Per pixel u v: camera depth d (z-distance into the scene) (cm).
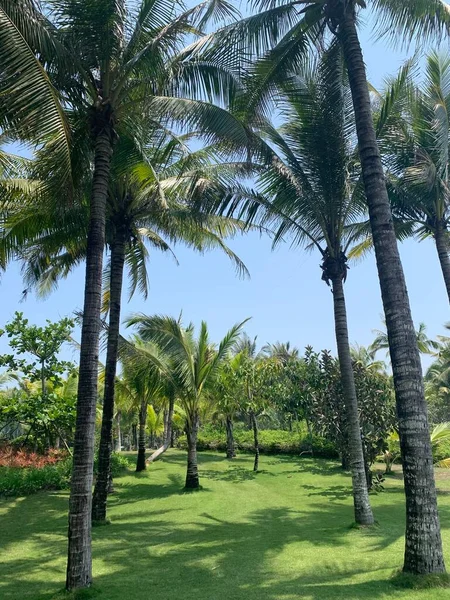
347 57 722
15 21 580
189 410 1602
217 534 901
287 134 1048
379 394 1574
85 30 690
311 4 784
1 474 1487
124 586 573
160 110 741
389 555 684
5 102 571
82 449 593
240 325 1644
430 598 468
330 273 1063
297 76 980
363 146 669
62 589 555
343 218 1072
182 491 1508
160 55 730
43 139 638
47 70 656
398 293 599
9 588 586
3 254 1102
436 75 1130
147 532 930
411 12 755
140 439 2034
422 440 550
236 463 2325
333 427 1580
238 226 1329
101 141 704
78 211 1085
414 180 1112
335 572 608
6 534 927
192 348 1662
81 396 612
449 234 1281
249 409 2150
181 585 575
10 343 1759
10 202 1085
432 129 1039
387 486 1647
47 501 1295
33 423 1720
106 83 719
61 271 1581
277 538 847
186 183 966
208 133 764
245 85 848
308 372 1925
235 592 538
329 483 1706
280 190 1036
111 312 1180
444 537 803
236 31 789
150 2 734
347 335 1040
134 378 1716
